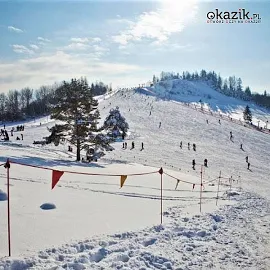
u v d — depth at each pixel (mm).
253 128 87125
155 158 44094
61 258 8508
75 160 32875
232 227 12922
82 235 10219
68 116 33688
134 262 8625
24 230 10164
